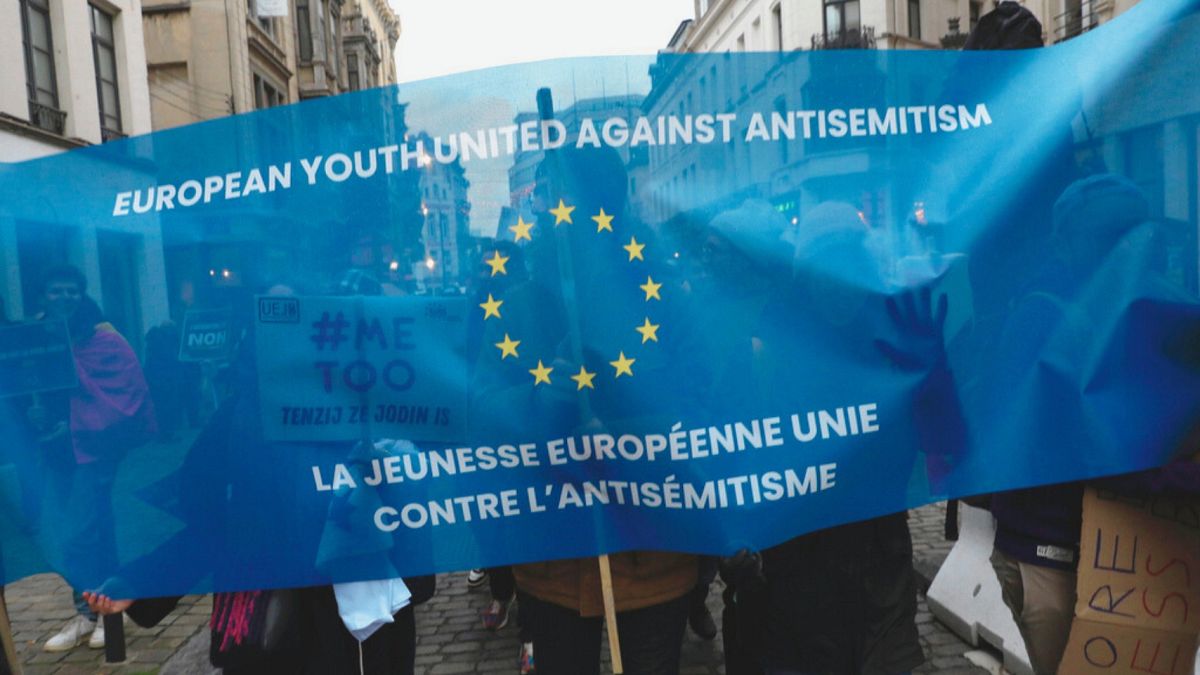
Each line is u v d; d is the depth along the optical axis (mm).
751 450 2113
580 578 2201
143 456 2205
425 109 2135
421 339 2162
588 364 2133
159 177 2189
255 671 2346
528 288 2141
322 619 2320
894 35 21016
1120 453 2094
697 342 2115
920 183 2156
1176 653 2094
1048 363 2148
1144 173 2178
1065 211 2145
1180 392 2107
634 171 2123
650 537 2127
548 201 2129
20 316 2219
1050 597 2232
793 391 2113
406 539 2168
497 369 2152
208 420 2201
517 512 2162
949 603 3771
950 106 2174
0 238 2219
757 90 2127
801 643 2156
